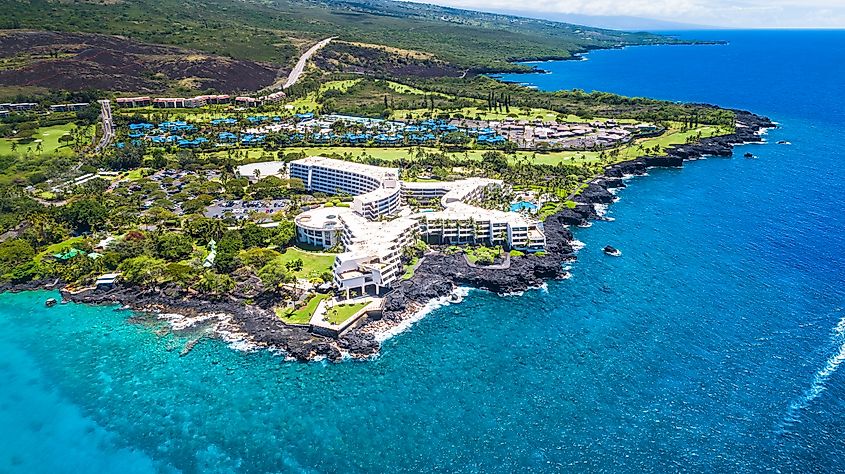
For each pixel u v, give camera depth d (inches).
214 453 5152.6
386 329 6811.0
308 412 5590.6
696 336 6525.6
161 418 5565.9
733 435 5128.0
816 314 6855.3
